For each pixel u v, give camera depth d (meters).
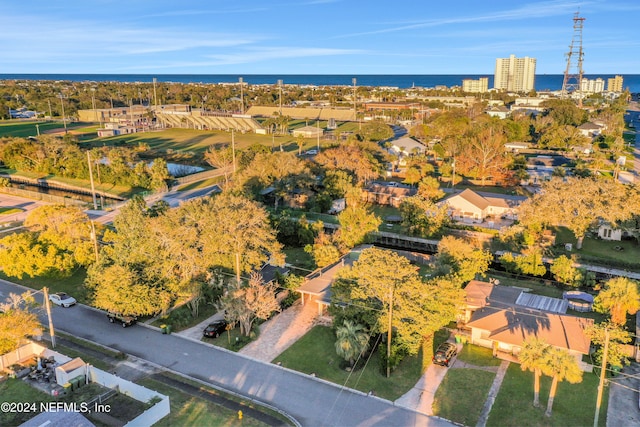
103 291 47.66
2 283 58.59
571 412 35.16
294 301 53.47
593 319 45.47
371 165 102.38
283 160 89.44
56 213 57.62
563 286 57.94
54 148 122.31
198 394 37.47
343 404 36.44
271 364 41.78
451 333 46.94
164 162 106.62
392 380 39.44
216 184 107.50
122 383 37.06
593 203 65.06
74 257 56.12
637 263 60.41
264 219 58.28
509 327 43.41
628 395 37.22
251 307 45.06
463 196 83.12
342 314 43.59
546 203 65.81
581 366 40.38
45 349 42.59
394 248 75.44
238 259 48.84
